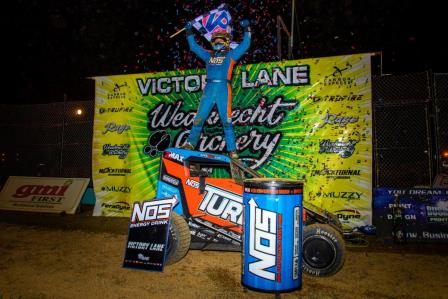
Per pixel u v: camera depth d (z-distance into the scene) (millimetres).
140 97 7891
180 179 4930
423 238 5898
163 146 7672
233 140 6516
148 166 7727
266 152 7094
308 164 6895
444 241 5844
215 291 3891
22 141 9500
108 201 7910
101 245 5711
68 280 4168
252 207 3713
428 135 6594
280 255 3592
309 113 6949
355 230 6379
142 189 7715
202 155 4930
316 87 6945
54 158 9352
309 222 4934
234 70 7305
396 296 3777
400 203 6094
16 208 8469
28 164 9445
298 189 3727
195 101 7562
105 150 7984
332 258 4102
